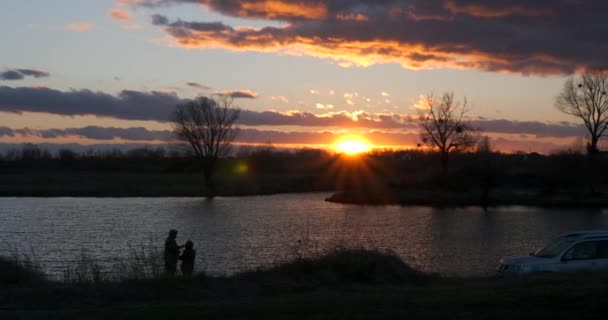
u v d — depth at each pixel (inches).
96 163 5698.8
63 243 1574.8
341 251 768.3
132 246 1504.7
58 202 3189.0
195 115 4234.7
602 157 3636.8
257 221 2219.5
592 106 3592.5
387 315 456.4
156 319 462.3
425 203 3282.5
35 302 547.2
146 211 2650.1
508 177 3882.9
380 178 4224.9
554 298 487.5
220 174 5354.3
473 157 3873.0
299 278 679.1
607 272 644.7
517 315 447.8
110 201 3302.2
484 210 2925.7
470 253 1472.7
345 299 520.7
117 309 500.1
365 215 2541.8
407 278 717.3
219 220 2252.7
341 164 5231.3
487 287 577.6
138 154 6043.3
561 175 3535.9
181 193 3823.8
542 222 2313.0
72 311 494.9
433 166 4645.7
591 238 727.1
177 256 785.6
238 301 536.4
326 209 2842.0
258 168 5772.6
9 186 3934.5
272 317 460.8
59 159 5718.5
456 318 444.5
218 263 1222.3
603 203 3164.4
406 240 1718.8
